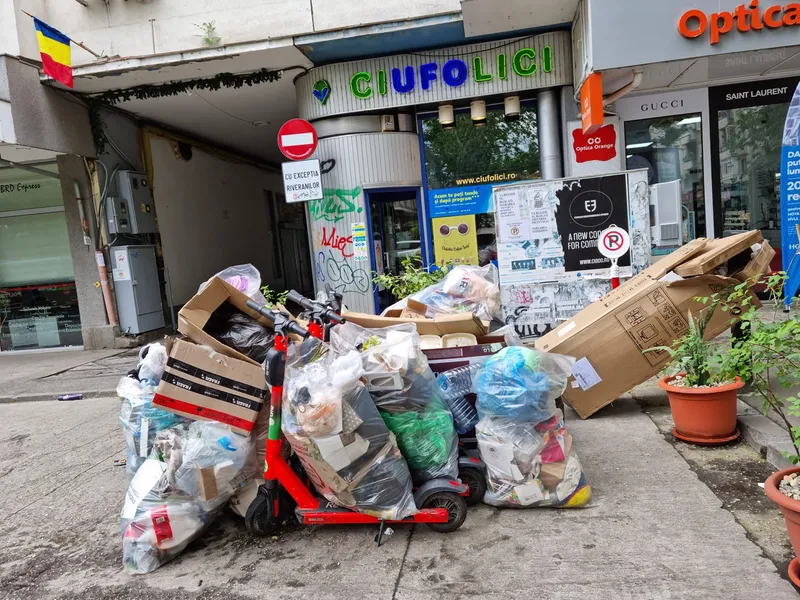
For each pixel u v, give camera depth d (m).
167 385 2.98
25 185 10.10
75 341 10.30
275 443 3.00
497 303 4.58
